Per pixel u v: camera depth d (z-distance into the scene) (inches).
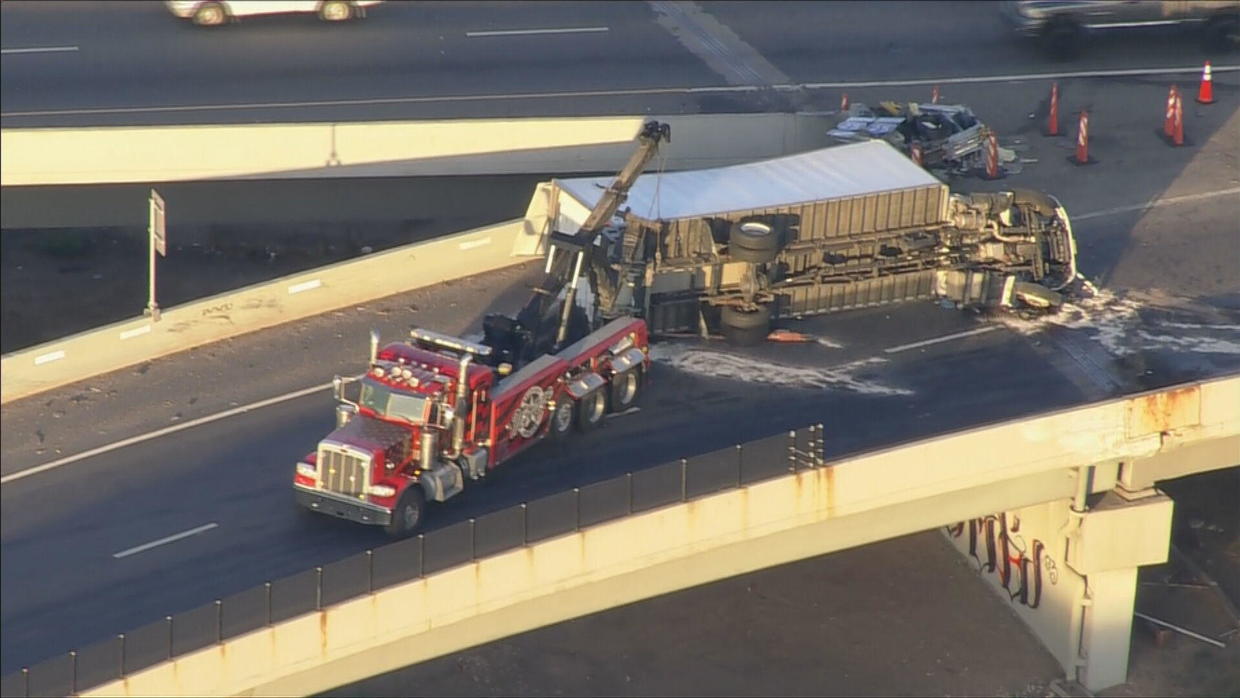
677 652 6417.3
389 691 6254.9
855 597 6653.5
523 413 5423.2
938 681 6210.6
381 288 6781.5
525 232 6884.8
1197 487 7101.4
